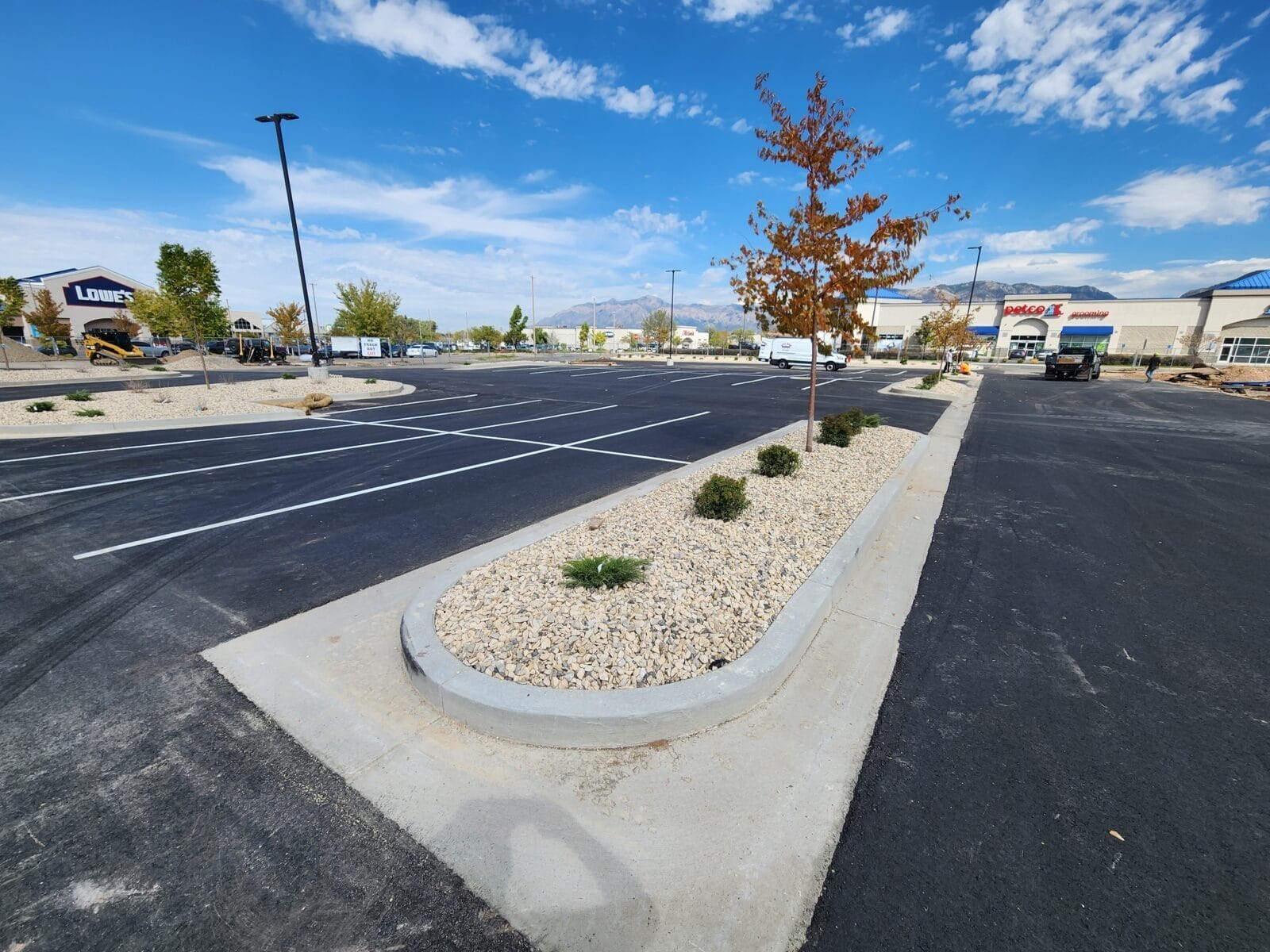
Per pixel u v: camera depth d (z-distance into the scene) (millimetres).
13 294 33531
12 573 4699
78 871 2105
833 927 1960
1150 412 17438
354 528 5820
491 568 4293
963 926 1964
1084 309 57844
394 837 2270
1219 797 2549
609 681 2980
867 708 3141
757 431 12281
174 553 5145
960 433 12820
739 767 2666
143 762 2629
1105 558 5434
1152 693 3328
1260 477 8805
